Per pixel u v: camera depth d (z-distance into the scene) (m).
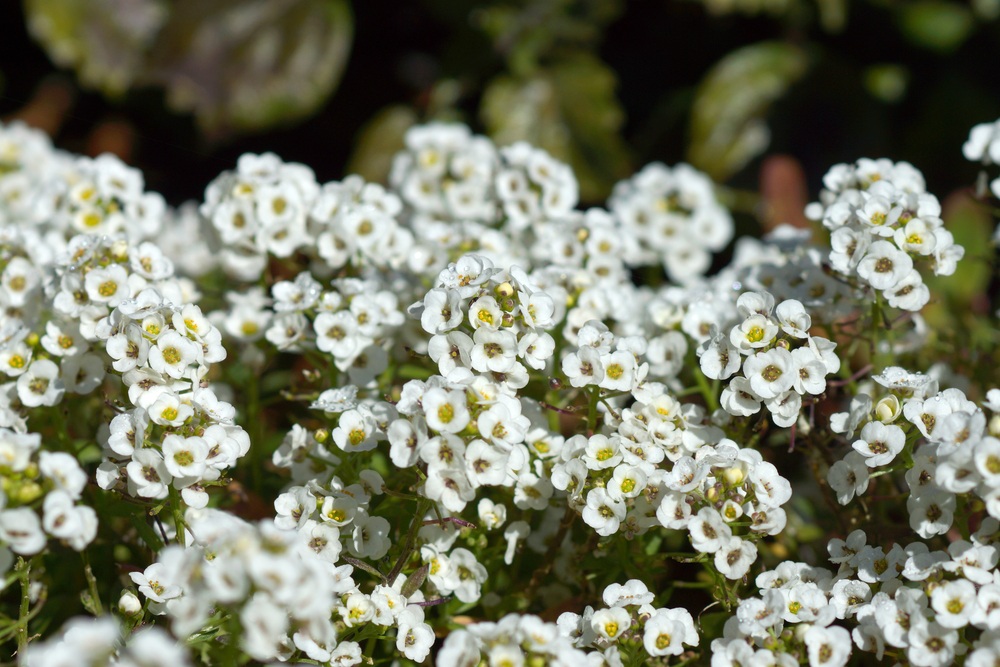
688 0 0.72
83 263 0.45
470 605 0.45
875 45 0.75
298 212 0.47
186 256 0.53
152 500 0.43
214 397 0.43
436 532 0.44
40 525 0.40
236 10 0.68
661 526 0.45
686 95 0.73
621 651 0.42
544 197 0.50
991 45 0.73
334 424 0.45
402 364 0.48
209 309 0.51
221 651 0.43
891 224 0.44
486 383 0.42
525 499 0.44
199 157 0.74
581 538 0.46
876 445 0.43
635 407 0.44
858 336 0.46
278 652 0.42
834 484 0.44
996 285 0.58
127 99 0.75
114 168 0.49
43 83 0.77
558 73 0.68
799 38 0.72
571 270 0.47
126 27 0.69
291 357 0.53
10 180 0.54
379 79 0.77
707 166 0.68
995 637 0.41
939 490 0.42
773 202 0.58
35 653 0.40
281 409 0.50
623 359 0.44
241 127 0.67
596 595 0.45
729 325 0.46
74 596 0.45
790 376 0.43
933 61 0.74
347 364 0.46
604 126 0.68
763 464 0.43
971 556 0.42
